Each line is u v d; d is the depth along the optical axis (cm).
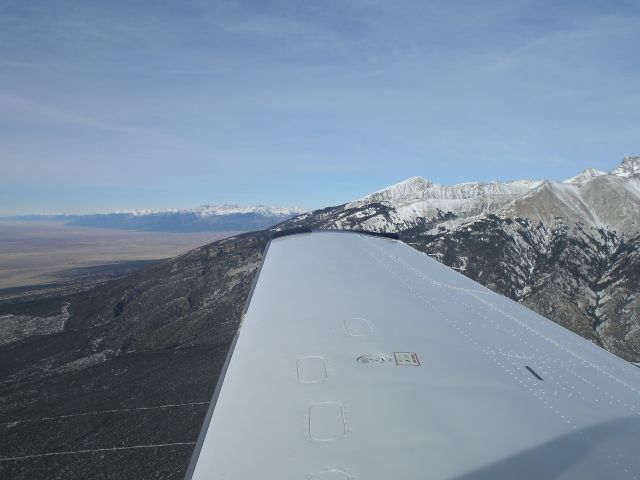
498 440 564
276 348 855
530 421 619
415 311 1102
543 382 764
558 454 546
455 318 1081
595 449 564
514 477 495
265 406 649
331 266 1552
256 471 509
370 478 484
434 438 561
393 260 1733
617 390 760
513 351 899
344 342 871
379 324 976
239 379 746
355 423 592
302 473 499
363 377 722
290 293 1223
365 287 1290
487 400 668
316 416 612
